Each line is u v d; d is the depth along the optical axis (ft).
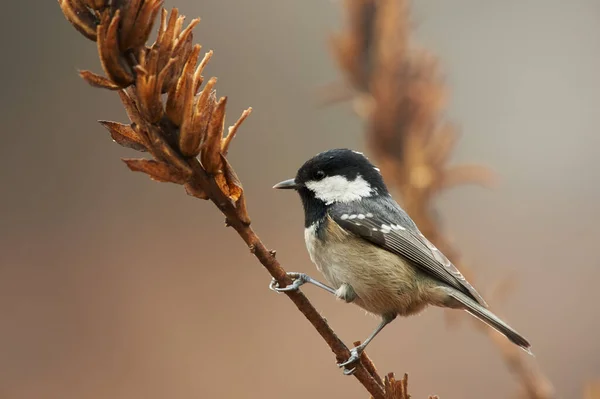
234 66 51.44
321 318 17.54
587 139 48.37
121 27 14.92
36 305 39.65
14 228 43.88
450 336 38.96
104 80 15.20
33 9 51.65
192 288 41.01
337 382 36.88
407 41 26.58
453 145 25.81
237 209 16.37
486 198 46.24
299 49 52.24
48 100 49.49
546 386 22.03
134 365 37.11
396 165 25.91
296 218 46.09
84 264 41.98
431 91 26.14
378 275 24.18
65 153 47.52
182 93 15.38
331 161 25.89
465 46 51.98
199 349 37.93
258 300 40.45
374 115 26.12
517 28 52.37
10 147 47.55
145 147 15.79
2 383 36.27
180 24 15.35
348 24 26.81
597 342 38.37
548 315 39.81
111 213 44.91
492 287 23.90
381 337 39.22
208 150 15.83
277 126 49.24
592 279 41.01
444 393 36.99
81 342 38.19
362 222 24.41
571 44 51.98
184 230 44.32
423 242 24.75
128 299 40.34
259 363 37.37
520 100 50.14
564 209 45.16
